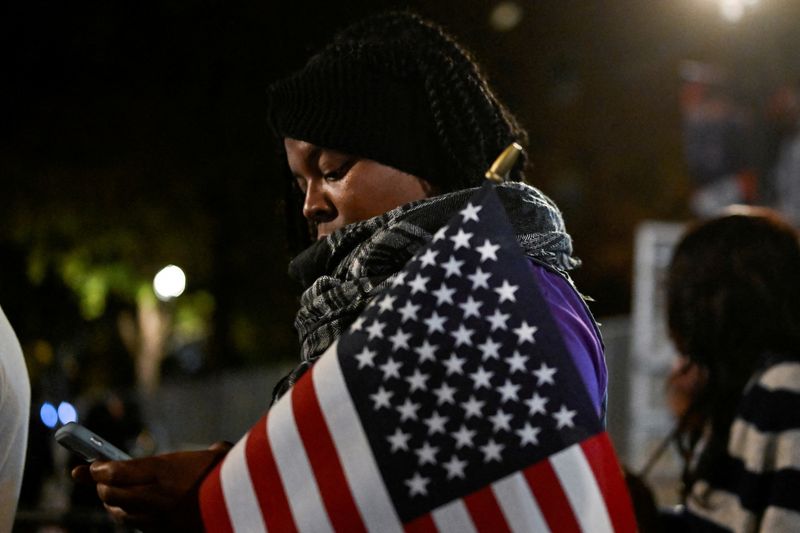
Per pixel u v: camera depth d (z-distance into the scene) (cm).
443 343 144
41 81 1414
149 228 1504
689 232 287
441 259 147
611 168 1411
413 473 141
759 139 923
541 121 1384
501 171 150
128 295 1675
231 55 1395
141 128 1442
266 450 148
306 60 205
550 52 1370
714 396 270
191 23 1392
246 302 1530
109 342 1811
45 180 1468
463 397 142
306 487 144
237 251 1498
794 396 250
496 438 140
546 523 138
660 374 604
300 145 180
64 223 1492
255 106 1412
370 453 142
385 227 166
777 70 925
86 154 1454
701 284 278
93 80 1418
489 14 1326
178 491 152
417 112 178
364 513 141
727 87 937
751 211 288
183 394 1440
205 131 1434
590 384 153
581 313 163
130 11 1388
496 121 187
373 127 175
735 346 270
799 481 243
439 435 141
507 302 145
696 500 265
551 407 141
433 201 165
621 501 141
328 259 174
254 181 1453
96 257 1548
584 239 1423
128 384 1805
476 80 188
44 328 1662
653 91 1396
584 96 1399
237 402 1423
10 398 182
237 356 1572
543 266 162
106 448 155
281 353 1559
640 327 617
